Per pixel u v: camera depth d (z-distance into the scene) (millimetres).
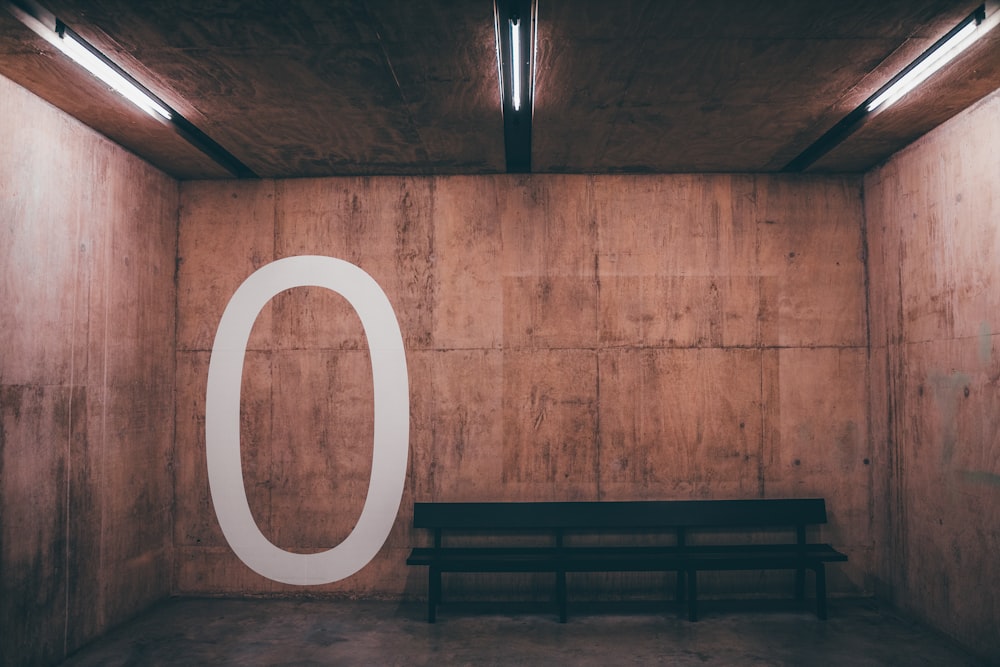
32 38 3768
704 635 5129
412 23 3688
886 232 5859
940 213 5109
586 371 6176
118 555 5359
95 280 5113
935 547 5172
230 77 4336
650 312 6191
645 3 3490
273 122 5070
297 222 6336
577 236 6242
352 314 6270
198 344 6250
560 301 6203
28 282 4391
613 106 4777
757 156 5828
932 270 5215
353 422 6195
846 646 4898
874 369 6051
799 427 6129
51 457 4609
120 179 5453
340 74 4297
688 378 6172
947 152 5020
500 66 4238
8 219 4223
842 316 6176
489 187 6281
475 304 6219
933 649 4840
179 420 6195
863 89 4520
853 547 6051
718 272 6207
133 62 4125
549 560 5508
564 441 6133
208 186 6332
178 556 6176
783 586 6047
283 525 6176
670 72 4262
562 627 5340
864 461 6102
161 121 4969
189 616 5609
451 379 6188
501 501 6105
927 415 5285
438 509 5930
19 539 4297
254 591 6137
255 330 6285
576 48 3955
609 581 6035
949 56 4004
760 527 6074
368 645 4973
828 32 3781
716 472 6105
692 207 6242
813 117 4984
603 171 6203
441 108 4820
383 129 5215
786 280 6188
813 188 6223
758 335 6176
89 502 5012
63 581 4715
